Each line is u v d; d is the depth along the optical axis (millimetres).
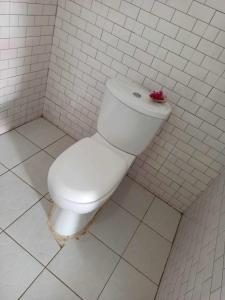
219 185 1348
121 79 1427
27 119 1934
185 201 1694
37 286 1127
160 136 1536
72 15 1468
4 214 1326
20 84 1629
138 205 1689
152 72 1375
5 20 1242
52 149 1818
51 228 1349
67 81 1753
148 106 1217
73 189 1044
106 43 1442
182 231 1534
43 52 1634
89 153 1257
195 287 921
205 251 1033
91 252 1329
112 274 1276
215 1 1060
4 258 1167
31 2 1307
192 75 1262
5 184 1466
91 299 1158
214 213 1193
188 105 1347
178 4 1145
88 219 1407
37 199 1456
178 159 1554
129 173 1839
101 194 1088
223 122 1286
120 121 1309
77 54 1591
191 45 1198
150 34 1281
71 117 1912
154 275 1345
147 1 1211
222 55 1146
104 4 1334
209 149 1404
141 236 1508
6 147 1686
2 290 1072
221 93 1225
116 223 1522
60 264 1230
